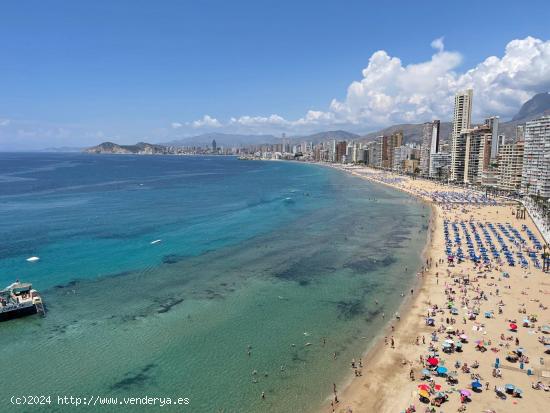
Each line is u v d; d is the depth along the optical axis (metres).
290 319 63.66
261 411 42.47
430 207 178.00
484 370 48.78
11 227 122.94
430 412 41.56
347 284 79.12
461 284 78.88
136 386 46.50
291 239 114.25
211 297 71.62
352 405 43.25
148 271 84.56
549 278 82.25
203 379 47.91
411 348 54.53
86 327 59.84
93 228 123.38
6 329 58.81
